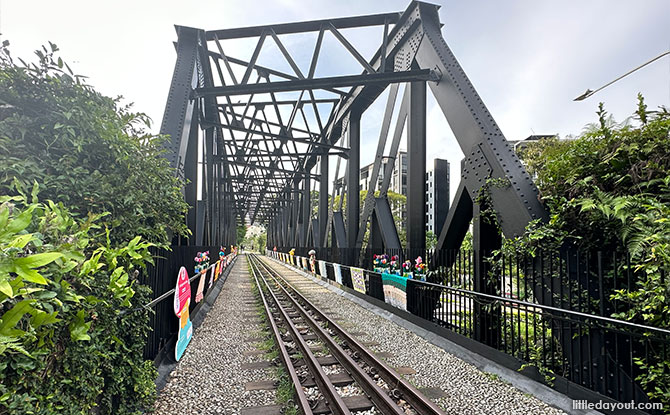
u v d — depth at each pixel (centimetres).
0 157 211
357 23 932
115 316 240
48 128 252
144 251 257
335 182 1911
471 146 578
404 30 868
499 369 442
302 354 525
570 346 367
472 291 523
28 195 230
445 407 350
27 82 240
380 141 1197
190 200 866
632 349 316
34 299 125
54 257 115
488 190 522
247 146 2144
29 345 145
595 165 396
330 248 1605
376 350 552
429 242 2642
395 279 798
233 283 1600
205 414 335
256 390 399
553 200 416
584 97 346
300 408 346
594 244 388
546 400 367
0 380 128
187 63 796
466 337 528
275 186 3675
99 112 283
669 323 285
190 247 764
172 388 393
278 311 881
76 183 254
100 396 266
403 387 379
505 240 483
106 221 281
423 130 854
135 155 338
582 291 382
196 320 740
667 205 314
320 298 1147
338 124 1573
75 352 183
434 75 704
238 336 647
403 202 2908
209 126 1140
